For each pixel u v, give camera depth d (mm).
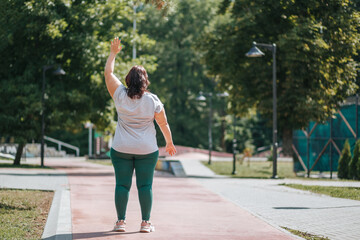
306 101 22953
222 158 48312
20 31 22312
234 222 7035
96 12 24359
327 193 12555
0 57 24438
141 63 26531
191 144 65438
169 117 61812
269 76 25625
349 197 11594
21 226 6324
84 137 61312
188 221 7070
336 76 22828
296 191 13094
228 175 24109
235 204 9531
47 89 24797
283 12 24250
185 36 61188
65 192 11031
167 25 59656
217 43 27281
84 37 23781
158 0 7926
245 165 35875
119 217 5594
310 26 22203
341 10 22094
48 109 25609
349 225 7184
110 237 5281
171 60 58562
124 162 5336
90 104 25172
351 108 21547
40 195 10336
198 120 64562
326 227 6992
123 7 25172
